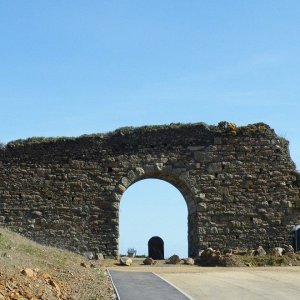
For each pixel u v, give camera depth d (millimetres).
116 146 43344
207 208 42719
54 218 42562
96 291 22141
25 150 43281
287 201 43062
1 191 42781
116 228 42500
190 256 44594
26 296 18656
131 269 34281
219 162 43250
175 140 43438
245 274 30266
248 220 42812
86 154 43219
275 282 26469
